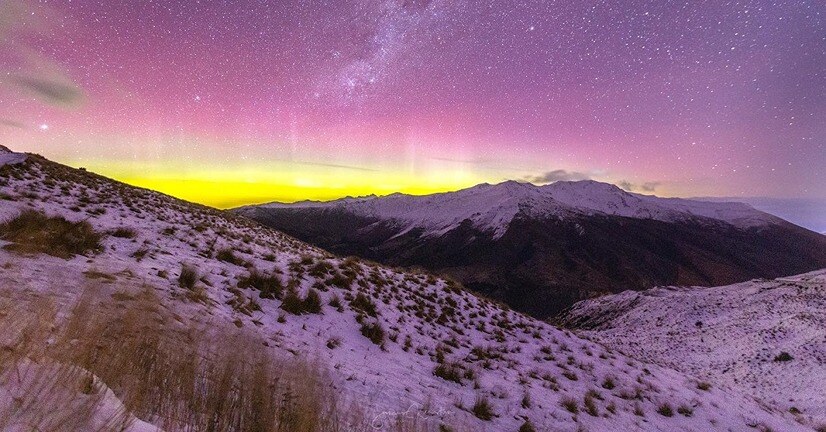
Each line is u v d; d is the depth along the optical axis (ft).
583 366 37.65
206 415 9.04
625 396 31.86
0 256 17.11
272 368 13.43
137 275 20.81
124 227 36.78
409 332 32.53
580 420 23.97
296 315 26.43
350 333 27.20
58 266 17.81
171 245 35.17
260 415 9.71
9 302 10.42
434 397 20.17
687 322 153.07
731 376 94.53
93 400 7.15
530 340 42.50
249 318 21.66
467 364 29.09
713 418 32.71
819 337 104.37
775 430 34.47
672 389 37.96
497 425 19.75
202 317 17.65
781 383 84.94
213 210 96.73
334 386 15.76
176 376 10.03
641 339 143.84
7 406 5.94
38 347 8.21
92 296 13.60
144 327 12.28
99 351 9.48
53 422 6.01
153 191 98.32
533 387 28.02
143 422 7.39
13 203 36.27
